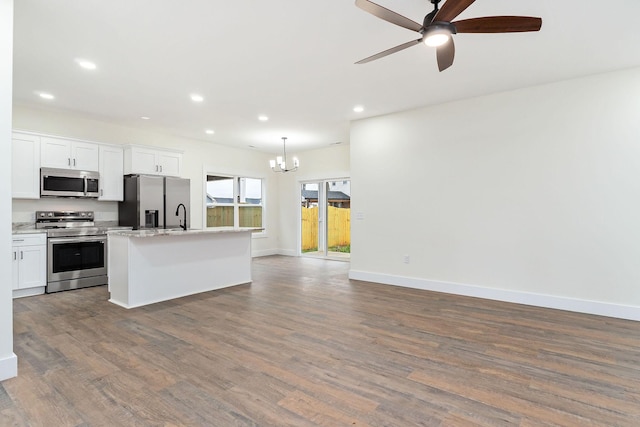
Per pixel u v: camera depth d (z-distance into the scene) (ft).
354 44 9.86
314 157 26.48
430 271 15.56
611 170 11.79
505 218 13.73
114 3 7.79
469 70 11.62
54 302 13.48
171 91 13.56
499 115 13.82
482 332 10.22
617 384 7.20
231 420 5.96
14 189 14.62
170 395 6.75
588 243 12.18
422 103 15.11
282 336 9.90
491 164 14.01
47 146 15.57
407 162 16.17
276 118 17.46
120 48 10.00
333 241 26.94
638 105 11.36
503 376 7.54
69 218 17.03
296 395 6.76
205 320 11.33
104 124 18.31
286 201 28.32
